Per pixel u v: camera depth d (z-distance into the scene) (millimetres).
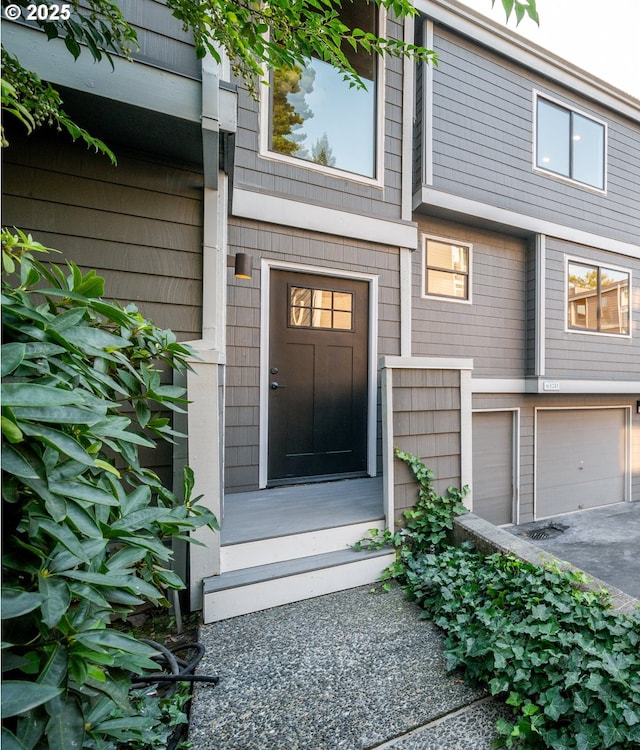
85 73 1759
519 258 5328
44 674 763
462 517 2451
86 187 2148
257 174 3268
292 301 3416
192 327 2322
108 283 2174
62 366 1024
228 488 3062
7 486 783
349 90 3600
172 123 1974
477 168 4758
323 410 3473
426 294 4668
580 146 5574
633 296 6047
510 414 5340
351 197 3627
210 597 1895
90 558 918
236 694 1430
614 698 1217
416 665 1580
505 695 1424
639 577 3826
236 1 1450
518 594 1718
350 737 1268
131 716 1044
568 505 5750
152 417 2092
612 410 6254
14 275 2002
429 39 4488
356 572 2221
